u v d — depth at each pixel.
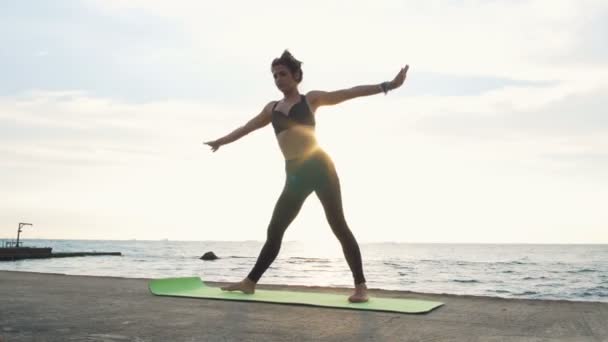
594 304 3.22
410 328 2.37
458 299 3.54
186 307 3.01
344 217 3.66
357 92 3.69
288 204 3.77
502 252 149.25
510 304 3.26
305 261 75.56
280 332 2.24
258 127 4.05
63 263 50.94
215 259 72.00
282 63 3.75
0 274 5.16
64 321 2.45
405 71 3.69
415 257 101.25
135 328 2.29
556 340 2.11
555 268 55.16
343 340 2.08
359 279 3.42
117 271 38.78
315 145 3.74
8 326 2.29
